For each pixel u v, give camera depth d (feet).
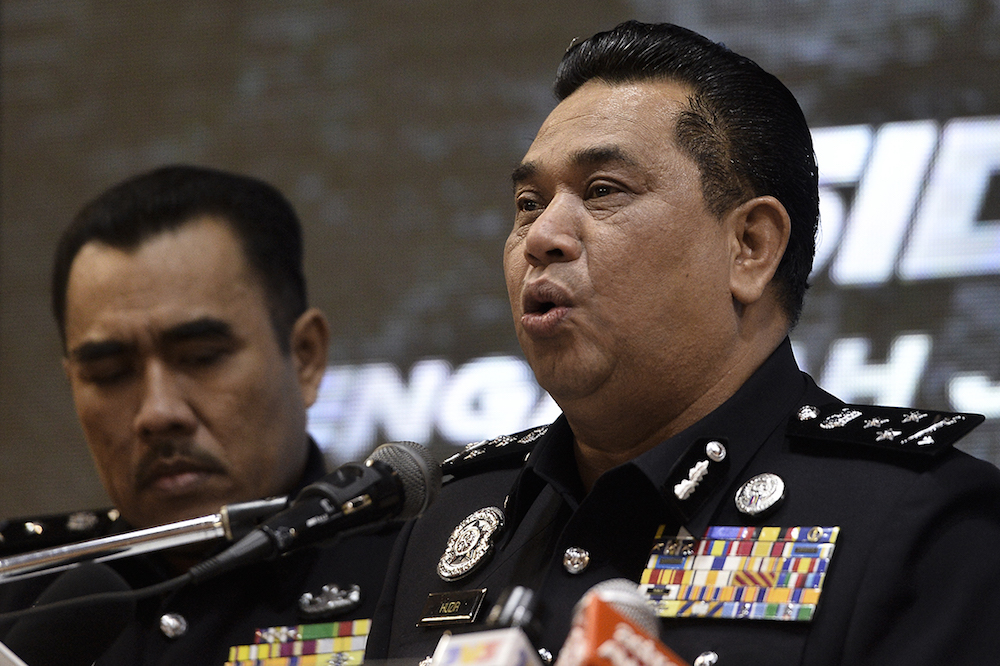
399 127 45.11
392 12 45.78
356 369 43.68
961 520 16.33
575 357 17.63
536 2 44.60
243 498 25.34
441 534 20.18
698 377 18.16
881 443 16.99
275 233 27.48
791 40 41.73
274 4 46.85
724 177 18.49
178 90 47.34
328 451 43.11
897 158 40.45
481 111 44.60
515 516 19.24
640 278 17.63
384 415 43.14
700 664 15.65
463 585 18.84
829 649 15.39
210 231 26.14
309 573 24.38
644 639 10.78
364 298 44.19
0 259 47.85
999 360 38.91
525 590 13.78
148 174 27.20
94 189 47.60
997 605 15.69
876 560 15.81
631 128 18.24
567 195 18.25
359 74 45.73
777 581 16.07
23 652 18.38
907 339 39.55
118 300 25.27
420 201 44.47
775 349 19.07
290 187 45.57
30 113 48.49
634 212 17.81
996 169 39.88
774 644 15.58
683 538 17.19
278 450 26.00
